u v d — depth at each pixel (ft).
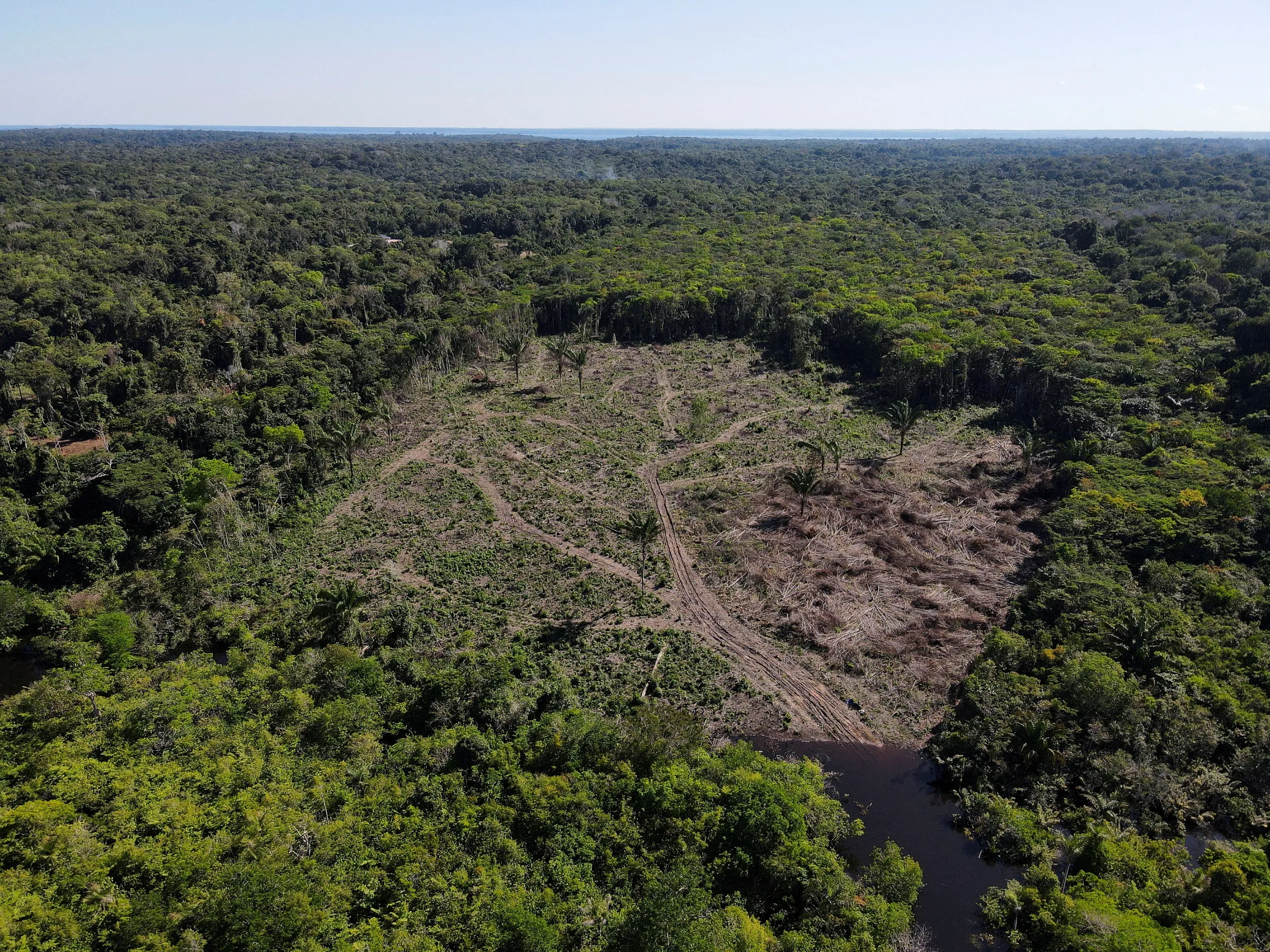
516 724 157.17
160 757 147.84
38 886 117.39
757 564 214.48
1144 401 272.51
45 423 309.01
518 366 363.56
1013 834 132.16
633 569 217.36
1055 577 193.47
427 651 182.09
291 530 239.50
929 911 124.36
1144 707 149.38
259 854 122.42
